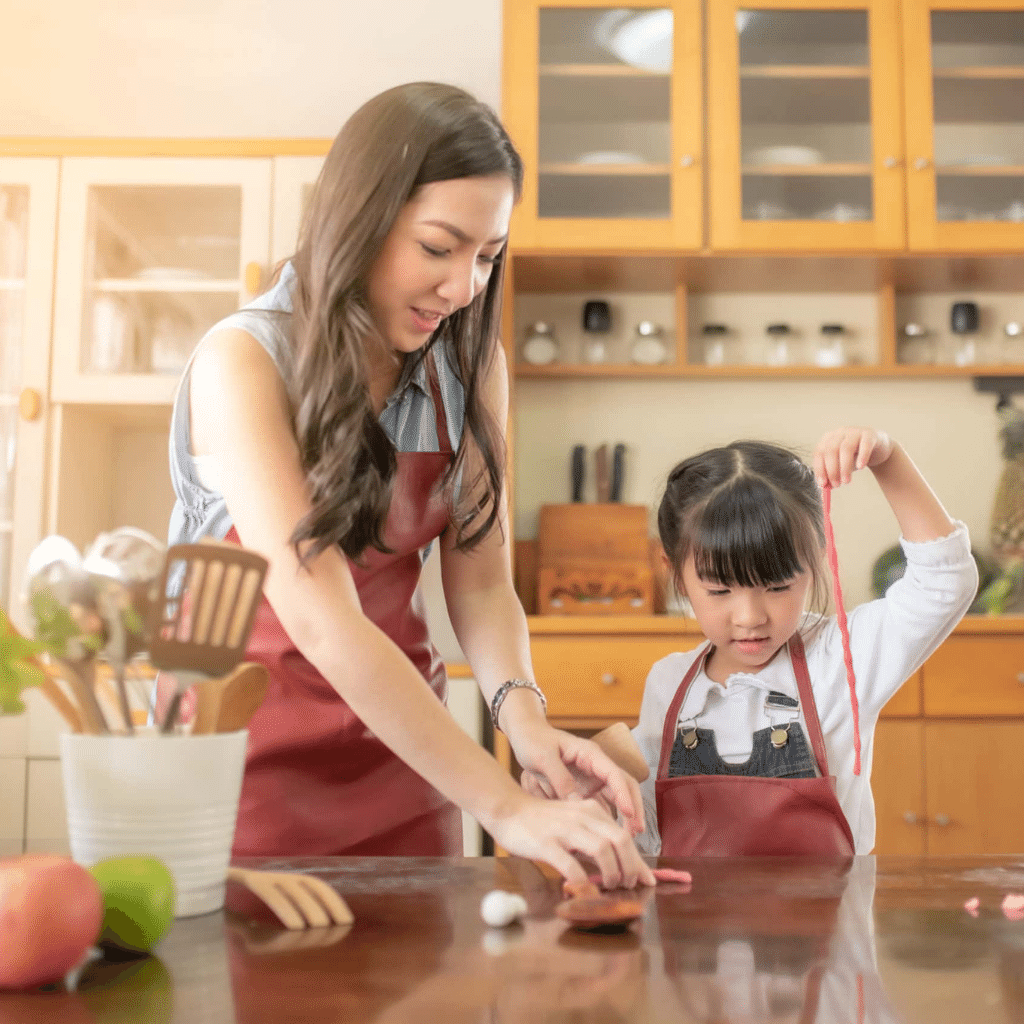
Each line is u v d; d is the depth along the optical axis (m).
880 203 2.59
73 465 2.67
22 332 2.61
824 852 1.16
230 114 2.95
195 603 0.60
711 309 2.93
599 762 0.89
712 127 2.61
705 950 0.55
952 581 1.23
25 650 0.58
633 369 2.76
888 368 2.76
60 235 2.62
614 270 2.72
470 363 1.14
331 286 0.91
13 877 0.49
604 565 2.73
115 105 2.95
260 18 2.96
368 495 0.93
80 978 0.51
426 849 1.06
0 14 2.97
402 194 0.90
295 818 1.01
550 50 2.64
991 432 2.87
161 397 2.59
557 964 0.53
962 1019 0.45
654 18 2.64
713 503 1.25
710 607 1.28
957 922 0.61
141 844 0.60
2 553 2.55
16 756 2.26
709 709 1.34
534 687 1.04
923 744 2.29
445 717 0.80
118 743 0.60
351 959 0.54
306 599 0.81
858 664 1.30
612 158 2.61
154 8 2.97
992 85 2.64
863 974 0.51
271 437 0.89
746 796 1.18
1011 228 2.57
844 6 2.61
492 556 1.15
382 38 2.96
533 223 2.58
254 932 0.59
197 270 2.67
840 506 2.86
